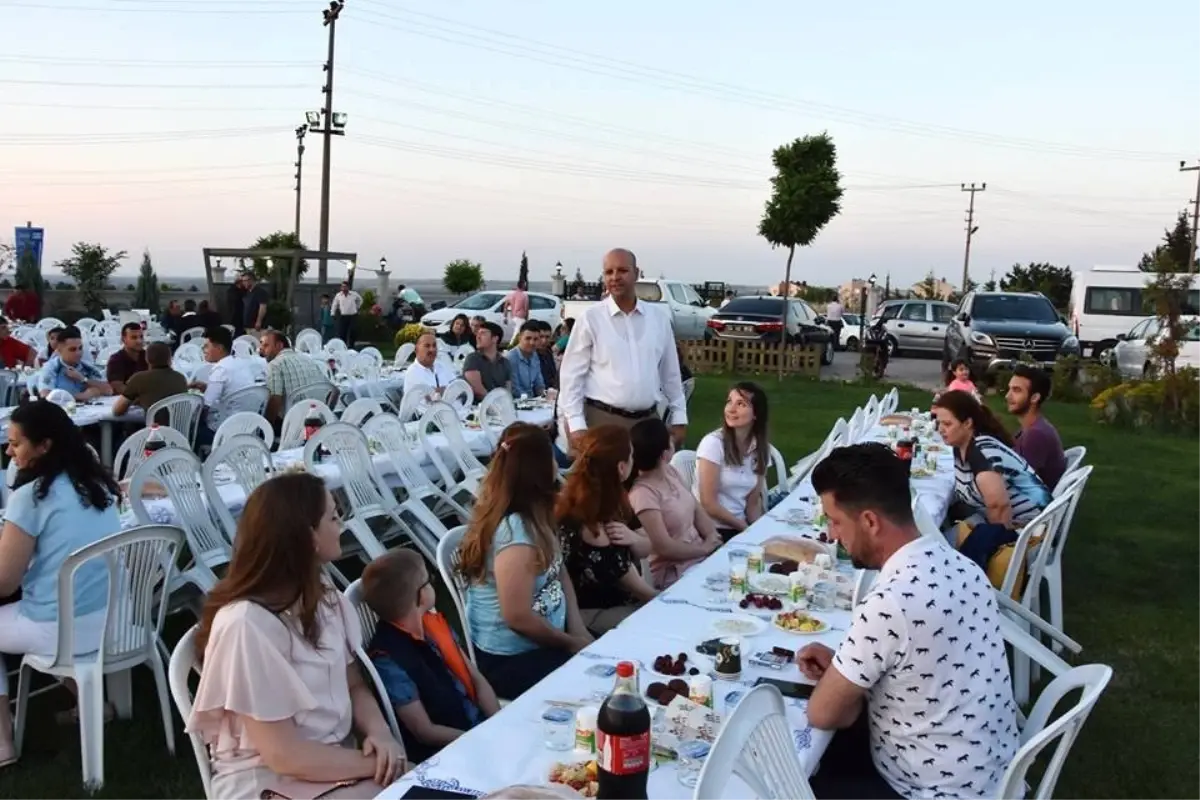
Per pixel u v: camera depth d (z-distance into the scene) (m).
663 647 2.90
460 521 6.84
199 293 28.80
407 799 2.00
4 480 5.51
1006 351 16.45
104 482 3.69
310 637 2.43
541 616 3.31
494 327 8.99
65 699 4.18
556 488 3.62
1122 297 20.33
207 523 4.82
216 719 2.36
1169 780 3.67
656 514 4.25
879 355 17.58
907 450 6.27
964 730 2.29
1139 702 4.38
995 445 4.98
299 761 2.33
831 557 3.76
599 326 5.05
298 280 21.25
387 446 6.31
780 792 1.88
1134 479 9.27
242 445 5.25
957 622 2.27
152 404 7.85
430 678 2.84
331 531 2.53
